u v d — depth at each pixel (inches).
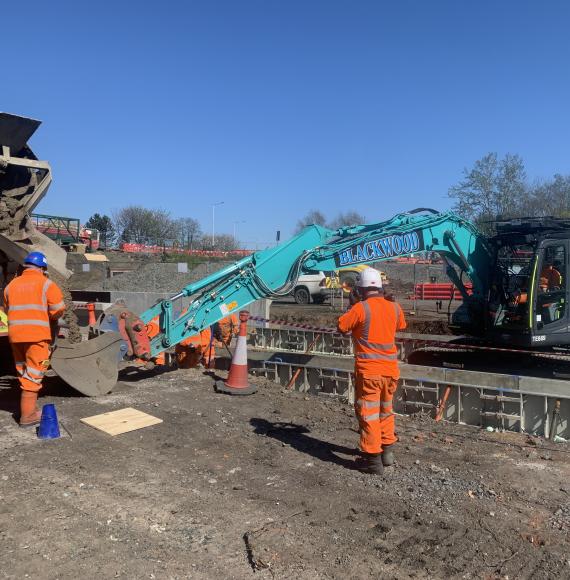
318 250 343.0
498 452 237.5
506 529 165.8
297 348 502.0
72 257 1080.8
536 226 377.4
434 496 188.4
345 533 160.2
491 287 407.2
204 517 167.5
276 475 203.0
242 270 324.5
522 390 271.0
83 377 299.3
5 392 301.7
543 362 446.3
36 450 217.8
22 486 184.7
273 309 908.0
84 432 242.1
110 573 136.5
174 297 313.3
